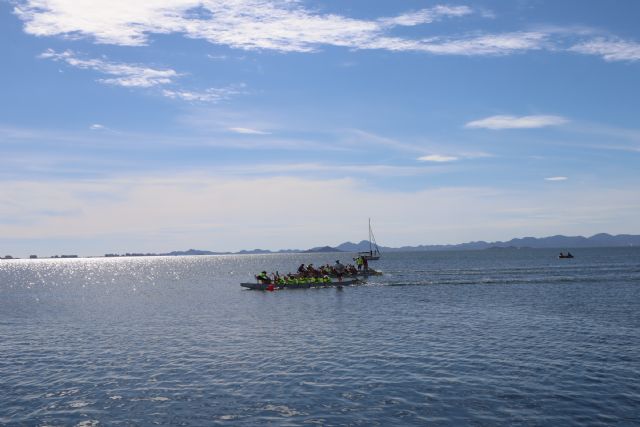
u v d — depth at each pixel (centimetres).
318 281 7788
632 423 1780
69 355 3033
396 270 12888
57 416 1970
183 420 1898
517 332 3441
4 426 1877
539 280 8150
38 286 10331
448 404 1998
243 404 2052
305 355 2866
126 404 2088
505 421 1817
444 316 4269
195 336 3562
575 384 2214
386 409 1959
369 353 2881
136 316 4784
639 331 3419
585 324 3722
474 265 15575
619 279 8156
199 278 12444
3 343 3484
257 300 6084
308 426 1812
